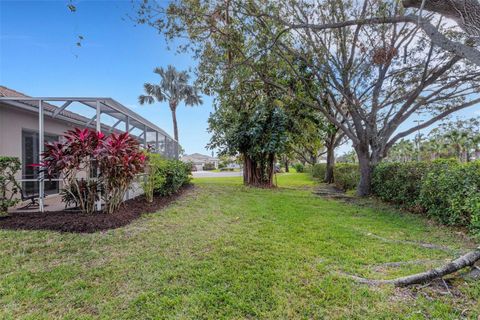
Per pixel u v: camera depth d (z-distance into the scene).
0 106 6.20
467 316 2.06
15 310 2.19
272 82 9.13
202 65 8.23
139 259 3.20
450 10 3.57
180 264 3.06
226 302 2.29
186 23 6.92
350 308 2.20
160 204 6.63
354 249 3.55
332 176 14.78
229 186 11.34
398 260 3.17
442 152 31.14
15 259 3.17
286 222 5.01
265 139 10.75
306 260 3.17
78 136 4.86
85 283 2.62
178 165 9.30
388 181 7.27
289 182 15.68
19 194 6.42
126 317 2.10
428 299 2.29
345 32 8.18
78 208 5.53
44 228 4.27
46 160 4.82
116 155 4.91
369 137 8.82
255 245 3.69
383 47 7.24
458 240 3.89
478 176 4.13
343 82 8.71
